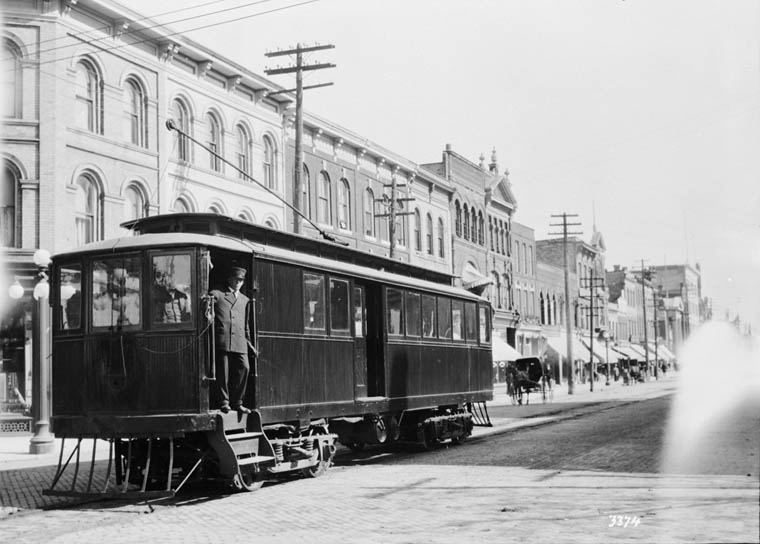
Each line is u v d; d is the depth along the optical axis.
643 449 17.38
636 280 106.12
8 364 24.95
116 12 27.08
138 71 28.47
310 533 9.23
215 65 31.78
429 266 50.06
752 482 11.51
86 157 26.25
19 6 25.20
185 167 30.14
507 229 64.56
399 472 15.02
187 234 12.70
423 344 19.59
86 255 12.73
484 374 23.67
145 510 11.28
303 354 14.43
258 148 34.62
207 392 12.10
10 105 25.19
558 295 75.69
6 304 24.84
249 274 13.24
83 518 10.80
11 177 25.19
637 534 8.37
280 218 35.62
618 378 84.56
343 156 41.12
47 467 17.31
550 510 10.14
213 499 12.27
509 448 19.19
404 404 18.27
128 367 12.25
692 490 10.93
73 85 26.08
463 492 12.09
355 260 17.75
